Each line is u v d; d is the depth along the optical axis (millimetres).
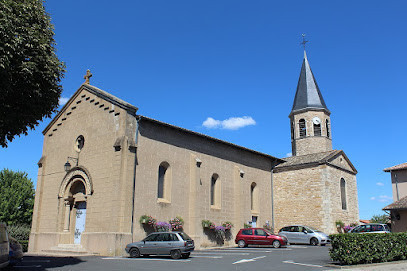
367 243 15617
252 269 13812
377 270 13414
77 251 20438
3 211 44156
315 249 22375
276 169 33156
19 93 13156
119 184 20188
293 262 15914
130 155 20734
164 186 23141
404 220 28172
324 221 29156
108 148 21500
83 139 23594
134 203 20500
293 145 41500
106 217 20312
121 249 19250
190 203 24109
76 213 23062
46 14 14367
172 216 22734
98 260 16906
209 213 25453
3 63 11508
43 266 14648
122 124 21250
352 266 14508
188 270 13484
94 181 21703
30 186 47656
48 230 23781
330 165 30641
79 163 23109
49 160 25609
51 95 14102
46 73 13562
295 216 30938
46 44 13461
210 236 25125
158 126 23078
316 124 40781
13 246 14805
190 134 25188
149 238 18406
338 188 31141
